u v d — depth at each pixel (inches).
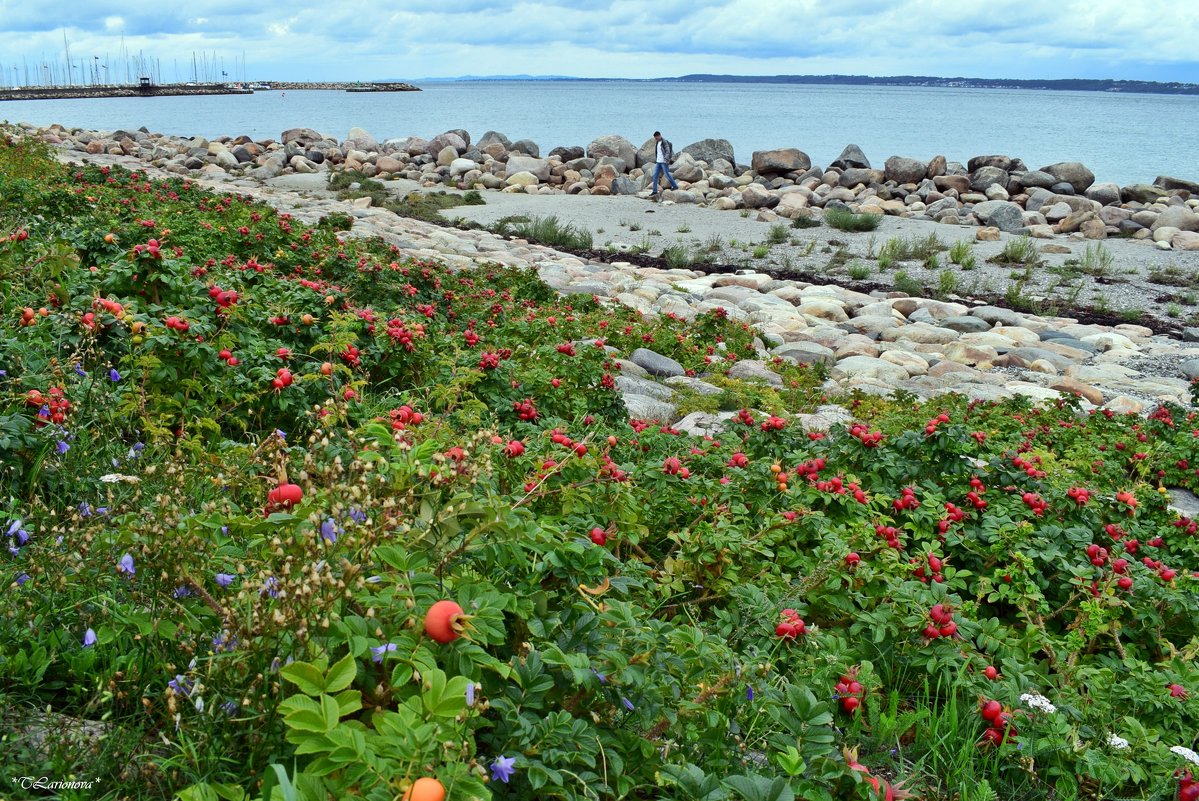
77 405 158.4
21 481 138.3
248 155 1605.6
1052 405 387.9
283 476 112.2
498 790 88.2
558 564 107.7
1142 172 2219.5
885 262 860.6
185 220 414.3
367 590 94.0
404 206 1109.7
